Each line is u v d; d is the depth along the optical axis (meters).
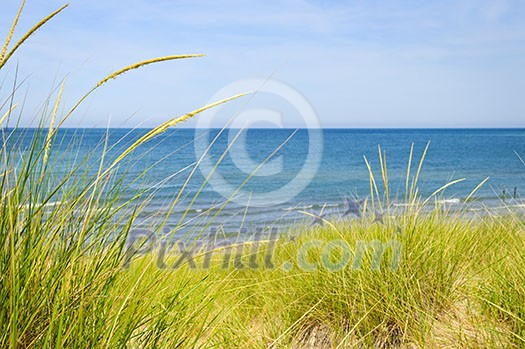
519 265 3.54
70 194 2.07
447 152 70.50
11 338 1.57
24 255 1.84
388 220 4.28
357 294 3.67
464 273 4.04
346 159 60.19
